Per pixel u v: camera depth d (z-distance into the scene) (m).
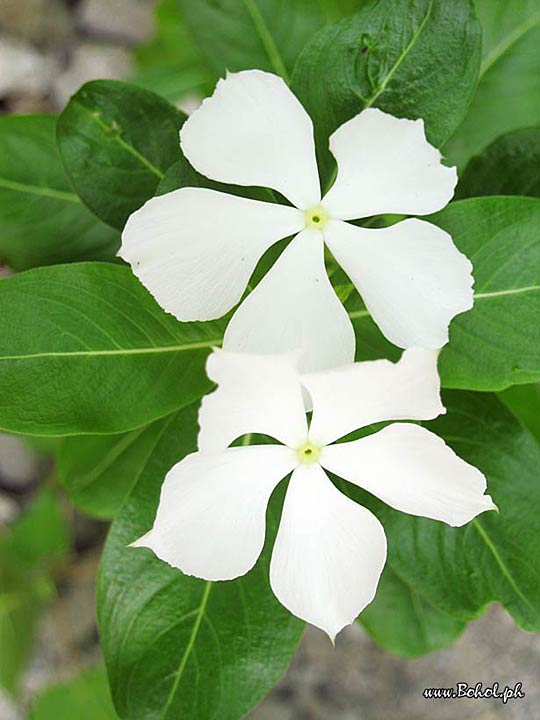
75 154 0.17
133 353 0.16
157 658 0.17
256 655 0.17
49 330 0.15
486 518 0.18
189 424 0.17
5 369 0.15
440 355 0.16
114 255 0.20
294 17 0.20
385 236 0.14
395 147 0.14
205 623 0.17
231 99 0.13
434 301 0.14
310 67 0.16
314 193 0.14
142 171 0.17
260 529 0.14
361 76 0.16
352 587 0.14
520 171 0.18
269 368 0.13
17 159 0.20
